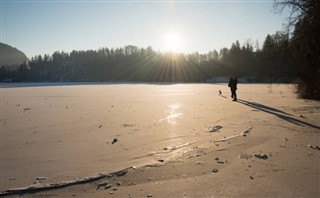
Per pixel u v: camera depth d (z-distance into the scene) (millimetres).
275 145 7109
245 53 109250
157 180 5125
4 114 15484
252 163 5789
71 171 5926
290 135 8188
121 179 5262
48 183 5297
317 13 18875
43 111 16469
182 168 5648
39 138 9336
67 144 8359
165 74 115500
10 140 9164
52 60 158625
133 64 132625
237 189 4598
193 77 112000
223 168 5566
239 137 8055
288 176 5059
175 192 4598
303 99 21359
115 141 8398
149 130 9836
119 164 6211
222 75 111375
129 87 50656
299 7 21141
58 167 6250
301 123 10125
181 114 13609
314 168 5426
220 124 10430
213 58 137750
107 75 133000
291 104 17375
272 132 8617
